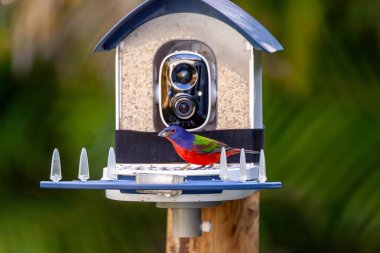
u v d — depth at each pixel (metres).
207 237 10.66
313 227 14.76
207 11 10.60
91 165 14.45
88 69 14.59
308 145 14.03
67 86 15.02
